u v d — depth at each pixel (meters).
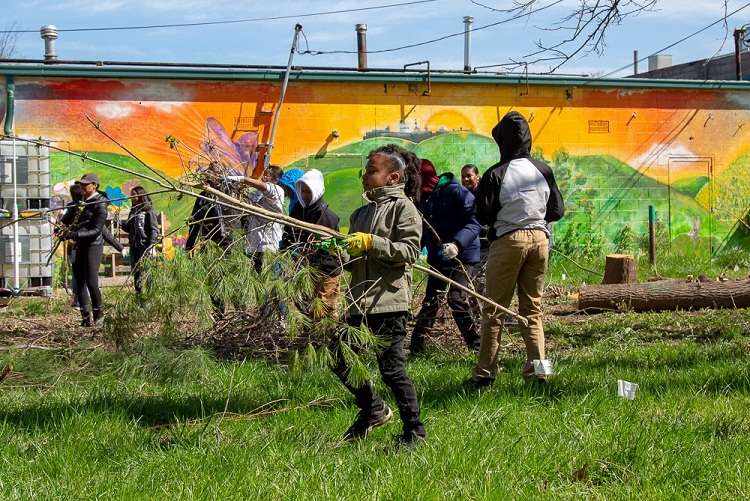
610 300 10.39
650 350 7.50
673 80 18.56
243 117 16.06
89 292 10.02
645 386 5.88
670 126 18.80
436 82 17.06
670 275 15.14
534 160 6.04
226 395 5.65
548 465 4.13
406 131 16.98
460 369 6.68
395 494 3.70
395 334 4.48
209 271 4.71
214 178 6.94
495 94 17.55
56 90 15.14
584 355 7.50
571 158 18.14
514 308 9.20
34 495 3.74
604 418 4.97
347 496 3.72
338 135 16.56
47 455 4.32
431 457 4.19
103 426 4.90
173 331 4.91
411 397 4.49
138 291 4.83
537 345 5.97
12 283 12.09
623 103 18.44
